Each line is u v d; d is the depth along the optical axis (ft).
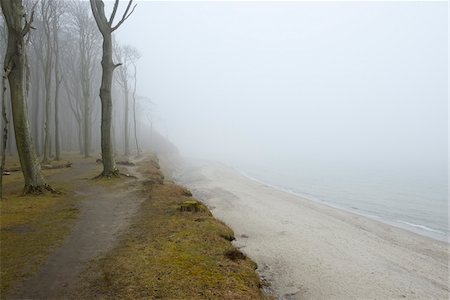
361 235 60.90
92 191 62.08
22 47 52.54
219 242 39.55
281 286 36.96
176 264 31.24
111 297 24.52
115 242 36.04
